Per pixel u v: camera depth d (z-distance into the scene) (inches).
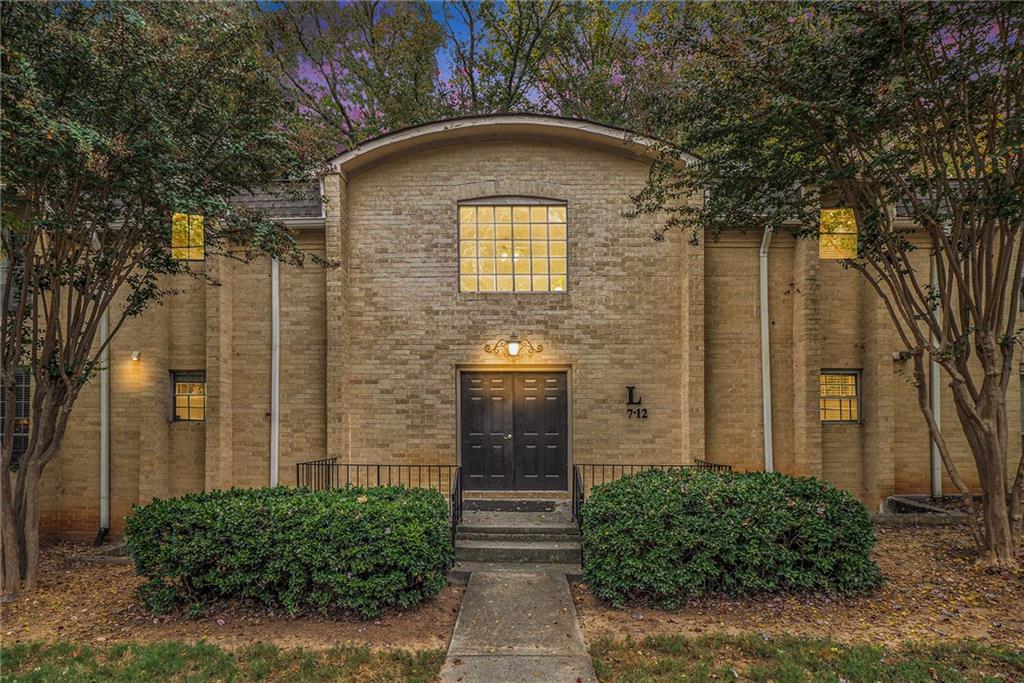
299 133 274.1
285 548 197.9
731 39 209.5
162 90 224.8
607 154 362.9
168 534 204.7
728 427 358.0
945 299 237.9
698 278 345.4
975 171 221.3
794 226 279.3
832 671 156.7
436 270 360.2
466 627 190.1
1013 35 203.3
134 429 361.1
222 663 164.4
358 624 193.2
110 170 219.8
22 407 359.9
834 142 224.7
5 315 243.4
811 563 212.8
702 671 158.4
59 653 173.2
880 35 194.4
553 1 586.9
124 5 205.0
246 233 267.0
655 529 207.3
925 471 359.9
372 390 356.5
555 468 358.9
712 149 265.9
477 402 362.6
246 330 361.4
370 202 363.3
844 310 364.8
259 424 358.0
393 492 239.3
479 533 278.5
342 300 348.5
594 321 357.1
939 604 203.3
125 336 361.1
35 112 175.3
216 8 228.8
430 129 346.9
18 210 248.5
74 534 358.3
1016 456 357.7
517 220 367.6
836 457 360.2
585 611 204.7
